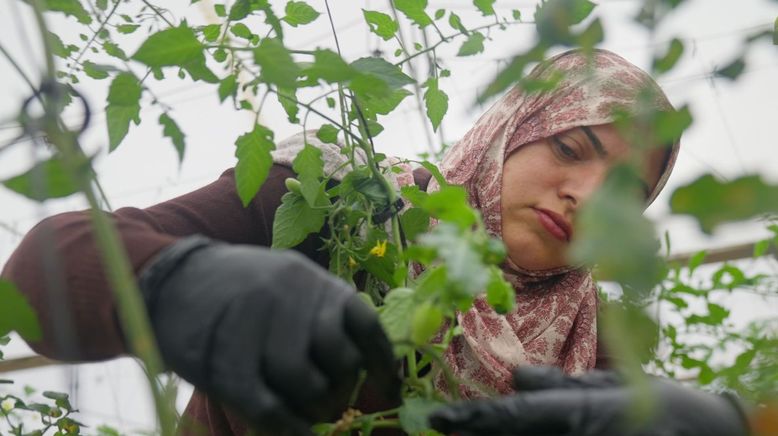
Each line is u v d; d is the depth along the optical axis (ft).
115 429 5.25
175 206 3.84
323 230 3.96
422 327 2.39
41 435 3.95
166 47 2.52
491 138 4.43
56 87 2.12
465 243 2.09
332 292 2.38
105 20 3.68
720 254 8.30
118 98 2.61
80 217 2.95
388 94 2.52
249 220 3.97
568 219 4.23
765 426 2.36
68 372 2.55
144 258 2.57
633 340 1.55
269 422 2.22
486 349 4.22
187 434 3.84
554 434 2.34
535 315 4.61
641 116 1.63
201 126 7.09
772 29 1.90
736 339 5.19
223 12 3.61
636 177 1.54
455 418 2.34
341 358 2.30
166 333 2.39
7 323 2.17
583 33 1.68
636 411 1.51
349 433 2.80
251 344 2.26
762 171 1.54
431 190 4.40
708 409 2.50
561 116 4.24
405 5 3.63
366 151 3.36
